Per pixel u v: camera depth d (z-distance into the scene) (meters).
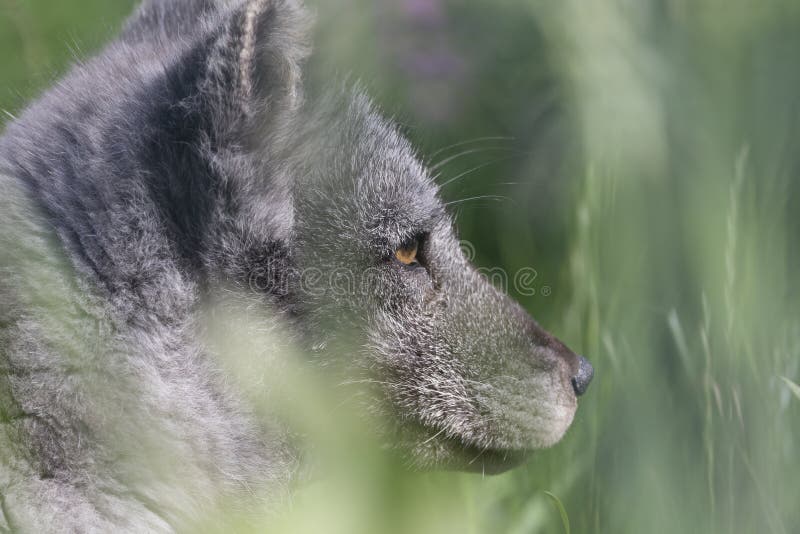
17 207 6.04
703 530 7.26
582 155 10.39
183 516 6.25
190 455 6.24
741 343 7.67
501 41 11.47
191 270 6.33
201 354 6.34
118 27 9.15
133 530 6.00
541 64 11.25
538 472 8.16
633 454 7.82
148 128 6.32
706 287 8.54
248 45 6.09
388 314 6.89
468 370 7.12
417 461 7.16
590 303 8.55
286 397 6.58
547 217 11.00
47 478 5.79
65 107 6.62
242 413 6.49
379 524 6.95
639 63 10.23
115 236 6.11
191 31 7.13
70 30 10.08
